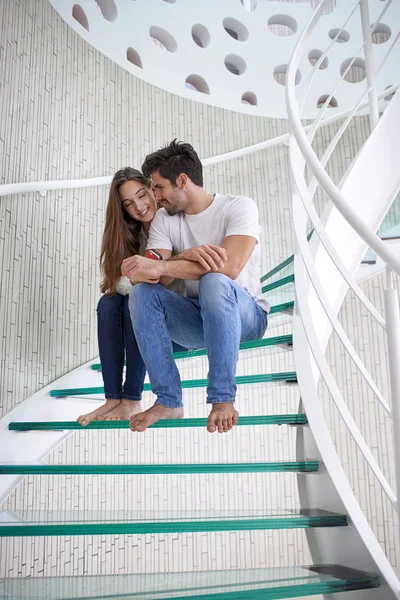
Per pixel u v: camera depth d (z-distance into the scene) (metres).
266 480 3.16
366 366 3.41
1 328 2.16
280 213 3.47
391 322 1.27
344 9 3.94
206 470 1.52
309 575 1.34
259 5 3.89
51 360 2.41
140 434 2.93
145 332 1.66
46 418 2.27
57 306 2.48
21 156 2.41
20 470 1.61
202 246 1.68
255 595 1.20
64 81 2.78
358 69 3.88
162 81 3.38
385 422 3.37
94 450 2.76
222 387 1.53
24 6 2.57
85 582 1.35
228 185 3.42
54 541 2.48
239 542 3.04
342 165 3.56
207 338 1.57
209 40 3.69
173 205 1.89
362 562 1.34
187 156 1.89
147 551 2.82
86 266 2.69
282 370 3.30
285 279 2.11
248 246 1.76
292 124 1.86
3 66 2.37
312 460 1.61
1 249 2.20
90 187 2.79
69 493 2.62
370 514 3.27
